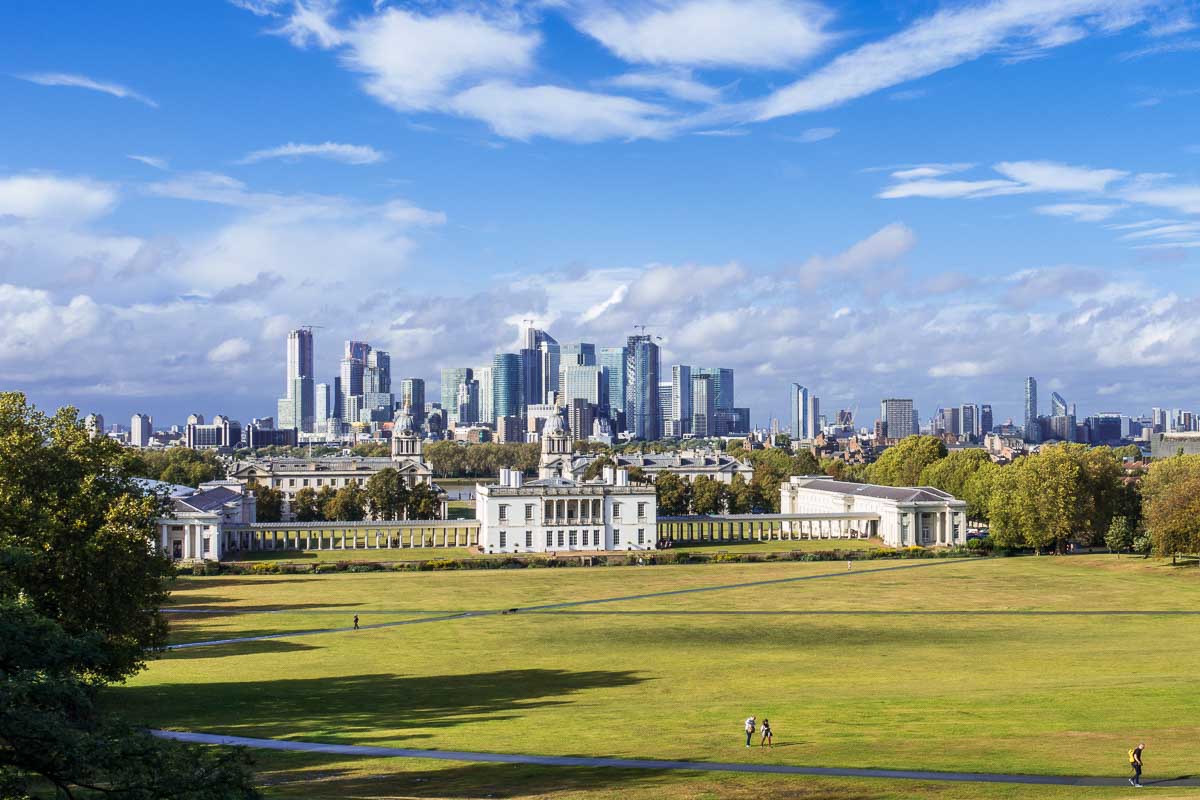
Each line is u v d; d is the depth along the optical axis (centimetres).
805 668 10462
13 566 6531
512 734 7625
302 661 11050
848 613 14500
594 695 9200
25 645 4562
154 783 4044
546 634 12838
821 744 7175
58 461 8844
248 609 15175
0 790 3956
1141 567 19512
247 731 7812
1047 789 5953
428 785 6184
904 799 5791
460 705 8794
